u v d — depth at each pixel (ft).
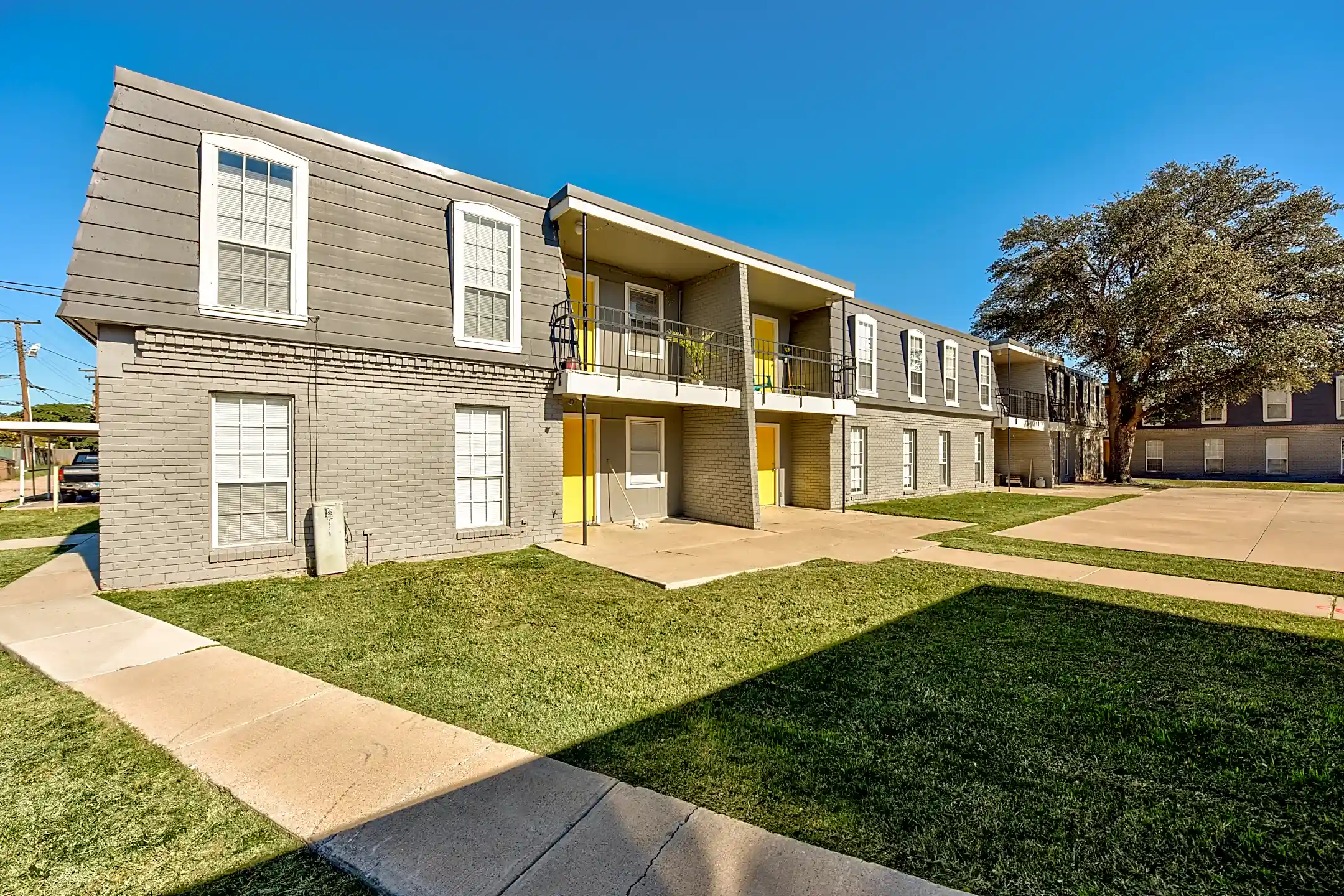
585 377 30.50
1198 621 17.16
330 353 23.94
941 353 62.08
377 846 7.41
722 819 7.93
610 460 39.60
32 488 82.79
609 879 6.77
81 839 7.64
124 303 19.69
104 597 19.42
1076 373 93.91
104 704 11.75
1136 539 32.78
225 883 6.82
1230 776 9.00
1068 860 7.13
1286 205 80.07
